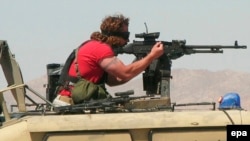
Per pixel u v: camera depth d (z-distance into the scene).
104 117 9.91
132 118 9.91
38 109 11.27
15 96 11.03
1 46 10.77
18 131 9.88
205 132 9.94
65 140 9.86
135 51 12.12
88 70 10.72
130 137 9.88
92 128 9.86
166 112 10.01
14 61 10.88
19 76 10.89
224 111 10.06
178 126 9.89
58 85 11.38
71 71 10.84
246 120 9.95
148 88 12.02
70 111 10.27
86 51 10.73
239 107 10.70
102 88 10.79
